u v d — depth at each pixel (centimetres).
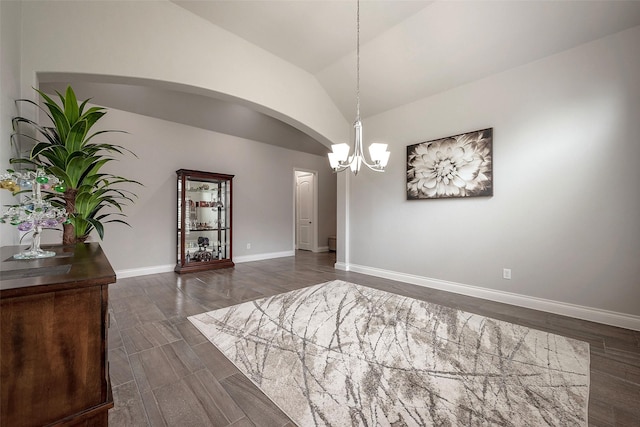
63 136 175
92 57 219
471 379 155
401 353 184
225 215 488
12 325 68
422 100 360
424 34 284
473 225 313
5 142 160
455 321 238
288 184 620
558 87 257
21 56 190
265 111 342
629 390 145
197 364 170
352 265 450
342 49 323
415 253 367
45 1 201
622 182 228
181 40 262
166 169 436
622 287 228
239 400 138
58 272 86
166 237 437
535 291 271
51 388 73
